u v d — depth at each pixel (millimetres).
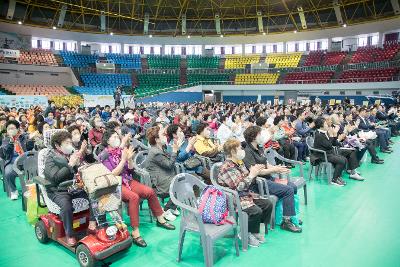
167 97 31172
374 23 30219
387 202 5785
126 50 36906
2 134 7070
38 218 4387
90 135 7852
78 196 4023
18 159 5715
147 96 29891
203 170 5832
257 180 4625
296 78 31797
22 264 3744
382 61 28328
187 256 3951
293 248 4121
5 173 6066
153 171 5164
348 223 4887
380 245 4164
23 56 28578
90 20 33438
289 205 4633
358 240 4316
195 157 6020
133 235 4270
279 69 33531
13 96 17766
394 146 12258
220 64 36781
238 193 4176
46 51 30781
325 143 6949
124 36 35031
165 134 6180
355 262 3746
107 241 3627
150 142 5219
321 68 31406
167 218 5094
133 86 32938
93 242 3580
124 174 4648
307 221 4984
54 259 3867
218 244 4285
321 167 7820
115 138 4664
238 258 3875
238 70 35031
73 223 3953
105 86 31578
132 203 4242
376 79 26281
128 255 3971
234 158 4227
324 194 6297
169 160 5160
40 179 3986
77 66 31969
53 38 31594
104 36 34250
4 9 27656
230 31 36562
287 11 33781
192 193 4082
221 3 34219
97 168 3801
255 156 4750
